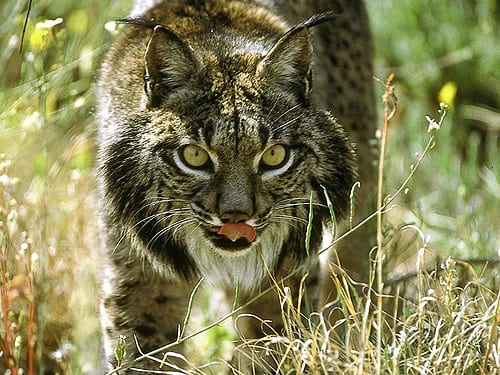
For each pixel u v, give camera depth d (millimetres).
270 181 8523
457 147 14484
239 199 8320
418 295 8461
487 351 7883
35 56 10766
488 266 9922
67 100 11898
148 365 9008
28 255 9891
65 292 10492
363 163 10969
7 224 9414
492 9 15445
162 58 8578
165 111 8594
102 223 9133
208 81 8586
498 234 12117
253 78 8625
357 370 7562
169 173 8539
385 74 15023
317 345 8094
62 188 11625
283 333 8977
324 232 9328
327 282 10500
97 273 9766
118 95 9016
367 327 8289
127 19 9023
